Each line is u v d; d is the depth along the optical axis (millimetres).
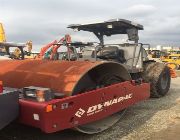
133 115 6305
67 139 4867
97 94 4664
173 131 5324
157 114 6426
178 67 22688
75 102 4258
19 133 5039
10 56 7648
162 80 8336
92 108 4570
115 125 5586
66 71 4660
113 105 5023
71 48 7027
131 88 5473
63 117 4074
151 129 5438
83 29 8430
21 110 3963
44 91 3920
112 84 5250
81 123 4383
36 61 5430
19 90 4156
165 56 23188
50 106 3865
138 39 8312
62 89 4410
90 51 7203
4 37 10305
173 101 7828
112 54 7285
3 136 4902
